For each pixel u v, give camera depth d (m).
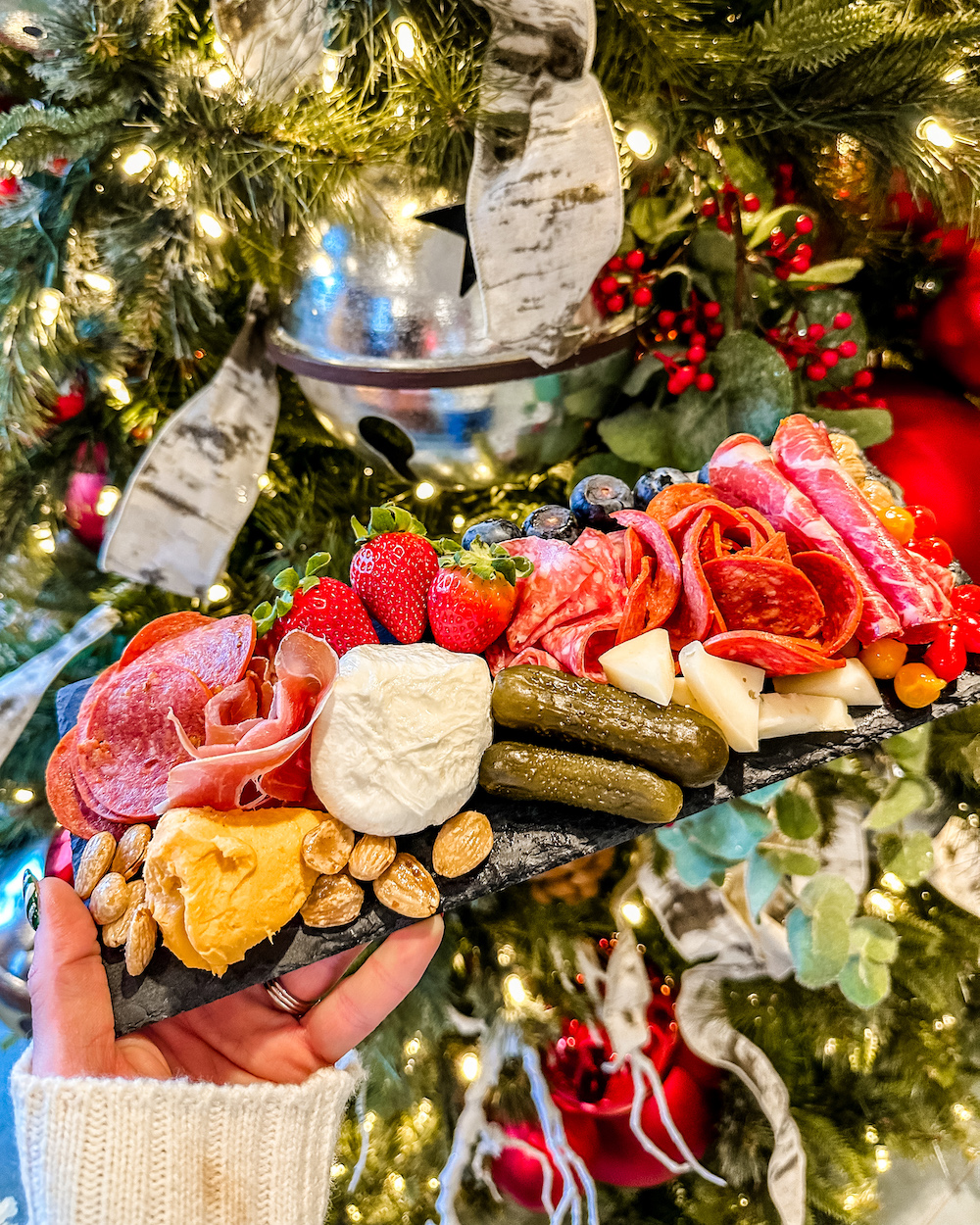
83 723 0.32
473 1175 0.44
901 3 0.35
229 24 0.31
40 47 0.33
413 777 0.29
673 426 0.40
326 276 0.35
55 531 0.47
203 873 0.27
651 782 0.29
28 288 0.39
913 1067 0.44
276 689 0.28
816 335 0.40
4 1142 0.50
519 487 0.48
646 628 0.32
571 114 0.31
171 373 0.46
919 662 0.35
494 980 0.43
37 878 0.36
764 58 0.34
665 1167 0.42
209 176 0.34
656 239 0.38
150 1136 0.27
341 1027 0.32
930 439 0.43
